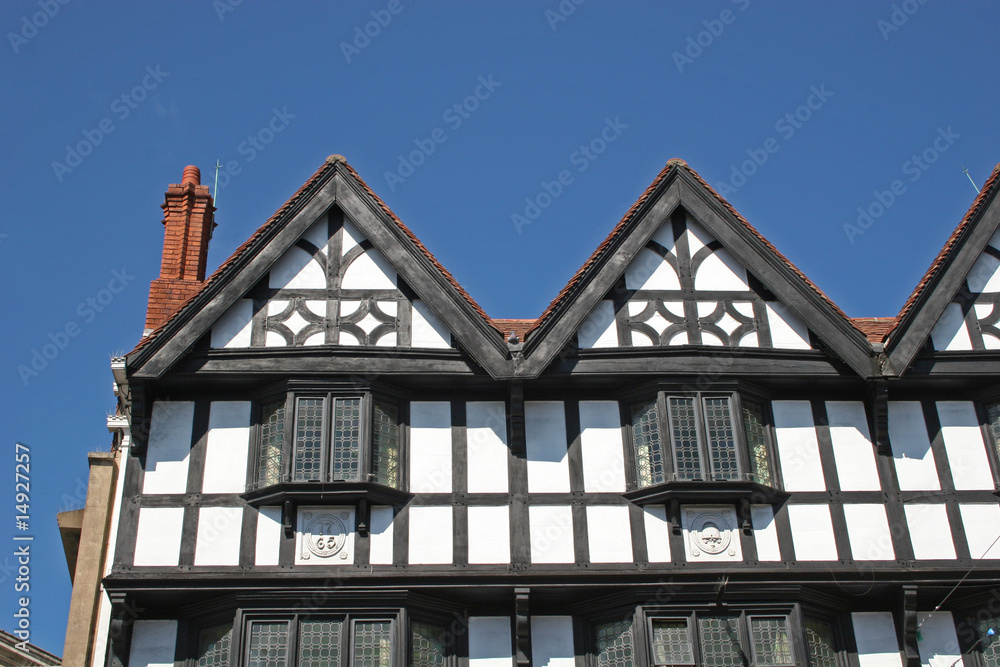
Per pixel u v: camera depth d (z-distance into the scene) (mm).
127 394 17328
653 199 18438
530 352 17141
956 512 17031
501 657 15992
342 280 17906
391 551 16250
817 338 17781
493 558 16281
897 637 16453
